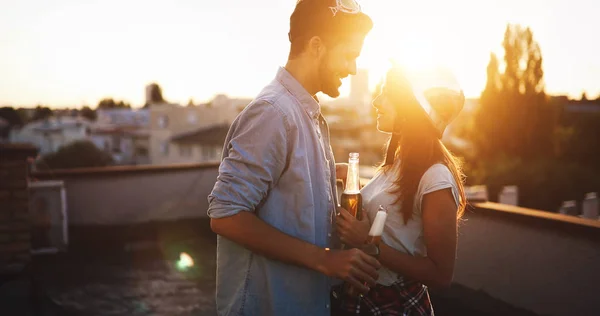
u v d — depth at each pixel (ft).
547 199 67.15
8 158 15.16
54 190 18.15
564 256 11.91
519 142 79.61
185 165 23.56
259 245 4.08
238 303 4.48
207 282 14.93
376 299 4.93
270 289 4.40
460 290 14.42
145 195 22.82
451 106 4.75
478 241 14.20
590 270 11.32
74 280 14.93
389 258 4.52
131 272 15.75
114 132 171.73
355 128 129.39
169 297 13.60
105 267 16.26
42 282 14.65
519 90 81.15
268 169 4.14
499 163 72.49
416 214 4.79
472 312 12.92
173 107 147.43
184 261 17.01
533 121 79.92
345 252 4.13
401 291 4.92
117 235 20.47
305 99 4.46
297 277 4.46
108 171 22.09
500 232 13.53
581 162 80.69
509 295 13.30
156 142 149.79
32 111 204.95
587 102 113.60
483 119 82.58
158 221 22.97
